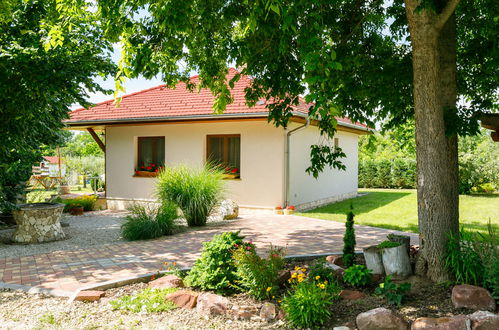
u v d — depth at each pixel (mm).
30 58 7324
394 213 12695
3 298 4949
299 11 4301
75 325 4113
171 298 4648
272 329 4012
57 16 6293
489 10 5457
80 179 29828
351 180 18875
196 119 12859
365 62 6840
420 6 4422
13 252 7676
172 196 10258
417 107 4887
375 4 6668
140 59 5598
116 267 6336
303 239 8469
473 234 4980
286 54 6504
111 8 4910
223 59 7199
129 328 4027
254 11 4430
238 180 13312
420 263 4988
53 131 10984
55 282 5559
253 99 7539
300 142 13922
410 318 3998
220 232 9477
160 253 7336
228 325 4109
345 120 14891
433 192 4820
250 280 4723
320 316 3998
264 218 11719
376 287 4883
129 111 14773
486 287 4453
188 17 4934
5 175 10125
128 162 15008
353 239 5762
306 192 14320
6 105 8344
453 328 3650
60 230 9125
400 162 23922
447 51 5340
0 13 7340
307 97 3879
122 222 11555
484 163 19438
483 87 7145
